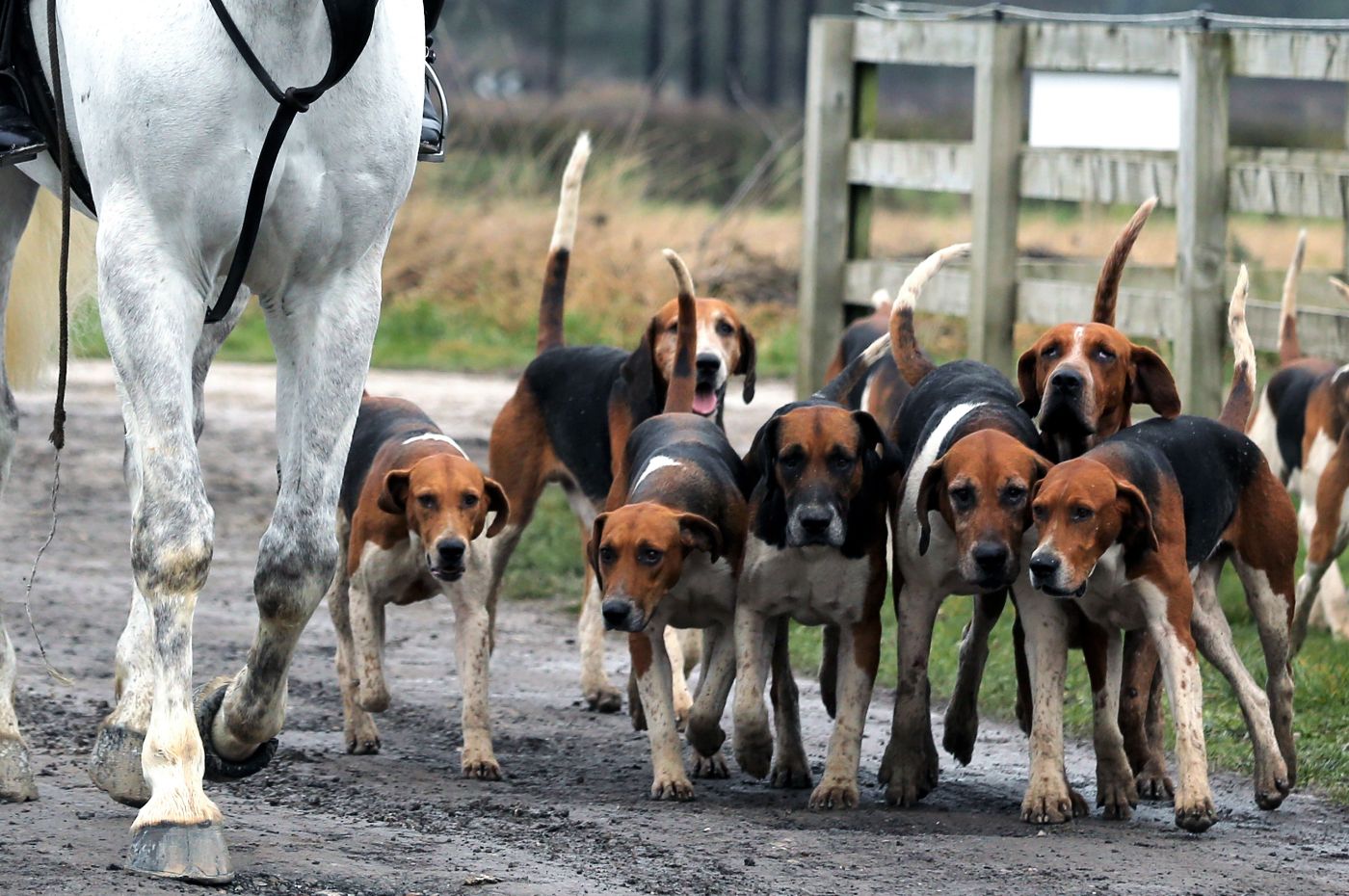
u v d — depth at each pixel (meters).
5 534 18.70
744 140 57.31
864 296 21.50
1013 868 8.95
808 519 10.16
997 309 19.69
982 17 20.12
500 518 11.52
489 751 11.27
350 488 12.47
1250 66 17.44
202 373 10.52
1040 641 10.31
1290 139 63.72
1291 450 15.97
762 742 10.69
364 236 8.64
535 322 34.25
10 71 9.00
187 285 8.24
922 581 10.64
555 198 39.22
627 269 34.84
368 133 8.47
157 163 8.09
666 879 8.54
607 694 13.27
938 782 11.21
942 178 20.36
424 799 10.26
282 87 8.23
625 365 13.62
